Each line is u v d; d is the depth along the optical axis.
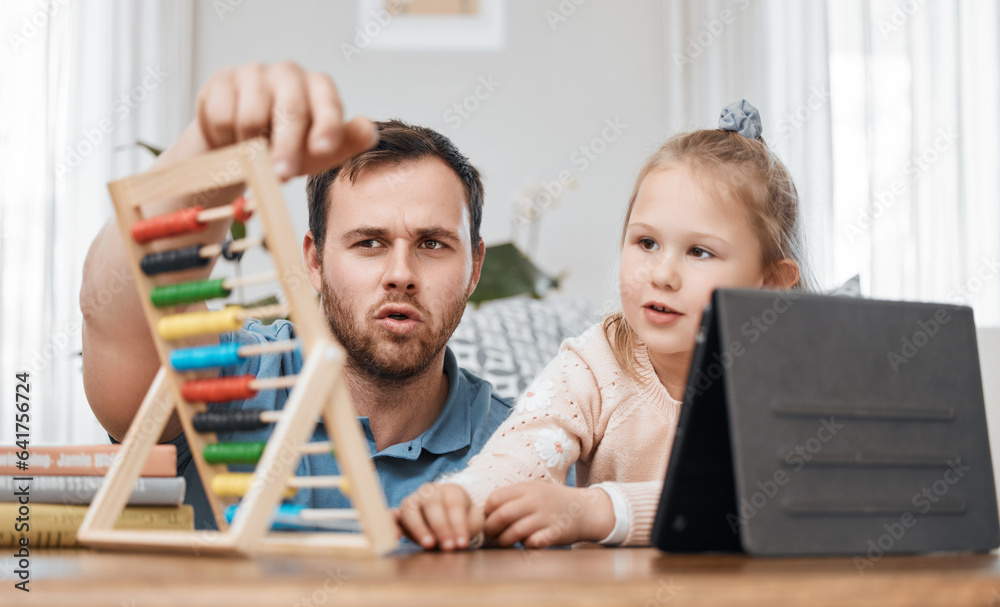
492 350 1.76
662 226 1.01
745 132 1.14
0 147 2.84
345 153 0.58
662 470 1.02
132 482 0.60
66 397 2.83
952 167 2.84
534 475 0.89
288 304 0.52
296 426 0.50
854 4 2.91
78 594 0.35
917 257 2.81
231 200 0.66
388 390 1.14
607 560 0.52
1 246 2.81
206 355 0.59
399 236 1.11
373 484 0.52
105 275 0.73
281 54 3.13
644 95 3.20
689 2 3.08
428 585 0.38
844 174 2.87
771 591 0.41
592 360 1.05
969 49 2.90
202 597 0.36
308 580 0.38
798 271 1.09
